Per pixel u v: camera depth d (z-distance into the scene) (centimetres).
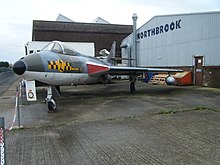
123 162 363
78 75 968
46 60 797
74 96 1236
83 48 2517
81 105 946
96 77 1138
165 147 425
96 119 683
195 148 416
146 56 2238
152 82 1952
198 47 1559
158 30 2000
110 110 820
